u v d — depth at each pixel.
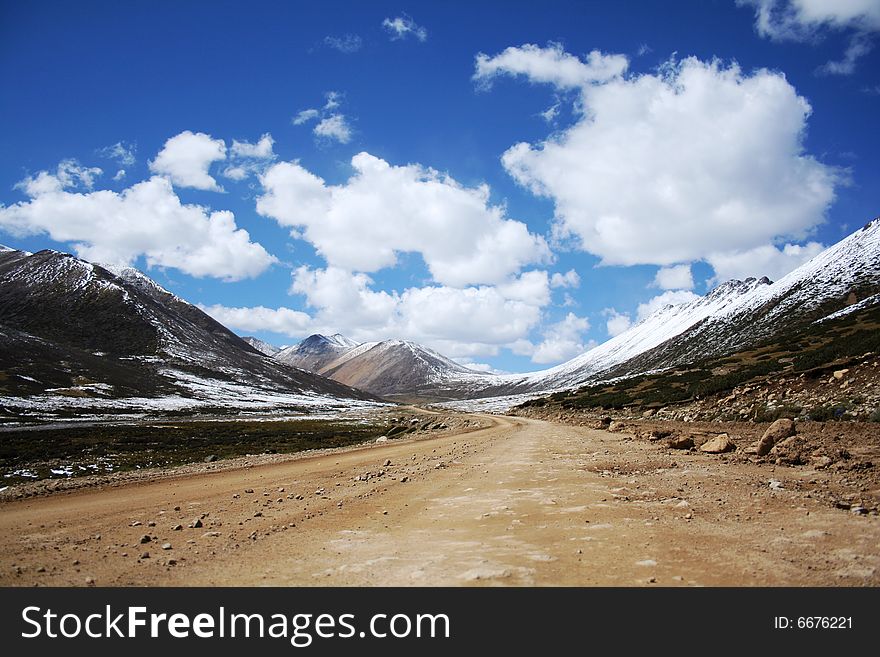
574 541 7.93
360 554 7.88
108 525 11.09
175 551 8.54
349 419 113.88
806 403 29.31
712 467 15.82
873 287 152.88
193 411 139.50
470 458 22.30
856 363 32.88
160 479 19.70
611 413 55.03
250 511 12.27
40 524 11.38
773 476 13.53
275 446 49.25
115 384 162.00
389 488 14.88
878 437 18.58
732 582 6.05
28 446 44.84
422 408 179.00
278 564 7.58
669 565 6.66
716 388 43.81
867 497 10.41
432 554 7.61
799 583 5.96
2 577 7.29
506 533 8.68
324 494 14.49
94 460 35.78
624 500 11.04
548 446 25.84
